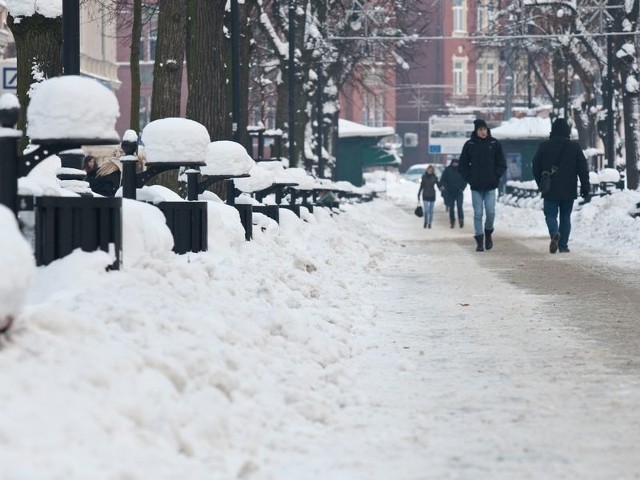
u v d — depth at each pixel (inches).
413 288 1796.3
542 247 2866.6
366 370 1023.6
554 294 1662.2
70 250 1061.8
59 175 1437.0
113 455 590.9
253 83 5792.3
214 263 1279.5
